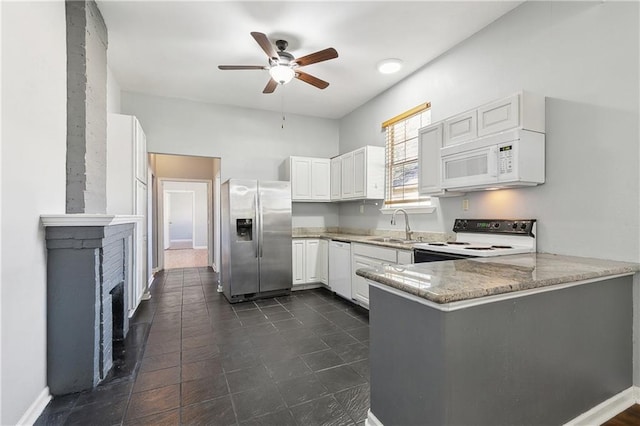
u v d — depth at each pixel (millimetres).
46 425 1605
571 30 2084
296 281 4387
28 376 1627
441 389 1134
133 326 3014
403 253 2855
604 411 1629
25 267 1603
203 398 1831
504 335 1265
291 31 2717
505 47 2514
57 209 1982
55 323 1870
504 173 2154
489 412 1226
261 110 4812
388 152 4047
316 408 1740
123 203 3242
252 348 2520
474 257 2154
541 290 1363
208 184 6473
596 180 1959
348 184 4379
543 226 2254
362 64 3342
